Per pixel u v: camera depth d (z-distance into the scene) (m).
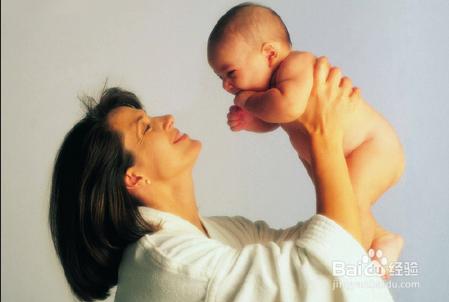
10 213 1.74
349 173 1.12
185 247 1.02
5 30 1.71
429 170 1.52
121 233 1.08
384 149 1.14
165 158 1.13
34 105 1.72
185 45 1.62
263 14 1.18
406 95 1.54
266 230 1.30
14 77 1.73
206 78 1.62
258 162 1.61
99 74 1.65
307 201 1.60
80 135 1.12
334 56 1.56
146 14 1.64
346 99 1.06
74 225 1.11
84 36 1.67
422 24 1.55
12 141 1.74
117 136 1.11
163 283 0.99
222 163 1.60
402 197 1.52
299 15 1.56
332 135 1.03
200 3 1.62
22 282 1.72
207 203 1.59
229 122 1.25
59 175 1.13
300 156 1.20
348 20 1.56
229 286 0.95
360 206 1.11
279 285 0.92
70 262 1.14
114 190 1.09
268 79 1.17
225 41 1.18
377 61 1.55
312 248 0.92
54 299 1.72
